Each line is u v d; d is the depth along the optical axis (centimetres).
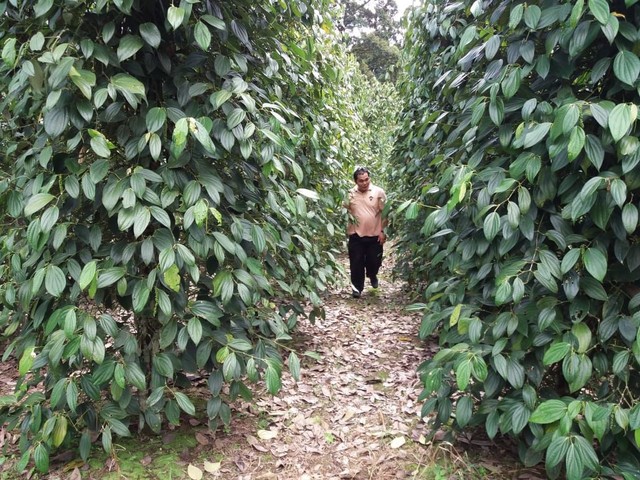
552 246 154
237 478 179
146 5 160
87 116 144
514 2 150
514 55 147
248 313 199
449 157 214
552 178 142
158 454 184
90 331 148
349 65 669
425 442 198
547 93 155
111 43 158
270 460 191
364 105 958
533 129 136
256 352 182
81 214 170
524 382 155
